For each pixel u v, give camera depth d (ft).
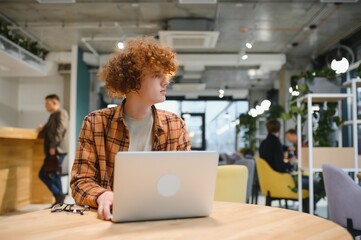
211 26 23.57
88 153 5.34
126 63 5.21
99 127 5.42
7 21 23.95
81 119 31.01
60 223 4.17
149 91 5.21
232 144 48.78
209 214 4.54
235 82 43.96
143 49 5.25
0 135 16.03
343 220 9.27
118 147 5.42
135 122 5.61
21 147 20.04
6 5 21.48
